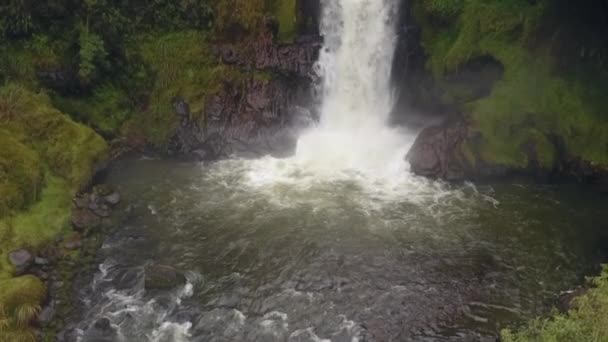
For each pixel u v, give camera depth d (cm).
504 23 3073
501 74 3100
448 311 2077
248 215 2634
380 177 2964
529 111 2952
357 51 3425
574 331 1499
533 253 2392
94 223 2512
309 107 3403
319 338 1955
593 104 2966
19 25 2889
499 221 2602
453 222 2594
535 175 2900
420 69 3353
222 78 3294
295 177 2964
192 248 2406
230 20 3325
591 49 3023
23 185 2464
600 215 2642
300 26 3406
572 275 2262
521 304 2106
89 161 2827
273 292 2169
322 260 2341
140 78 3209
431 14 3288
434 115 3322
